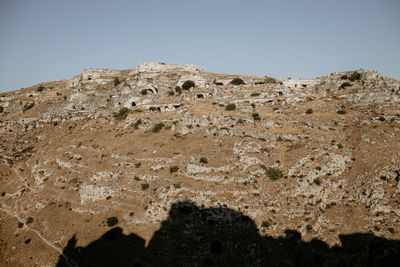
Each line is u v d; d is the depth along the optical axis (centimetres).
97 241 4669
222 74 13588
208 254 4100
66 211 5509
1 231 5453
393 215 4334
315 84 10356
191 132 6956
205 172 5303
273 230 4347
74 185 5984
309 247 4147
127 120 8225
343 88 9031
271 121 6962
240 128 6731
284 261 3981
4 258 4828
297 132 6475
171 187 5078
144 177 5572
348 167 5388
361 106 7481
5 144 8106
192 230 4444
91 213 5256
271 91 9044
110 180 5719
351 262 3894
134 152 6494
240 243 4194
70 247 4738
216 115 7481
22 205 6038
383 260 3812
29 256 4766
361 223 4347
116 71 13575
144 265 4116
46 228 5266
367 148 5631
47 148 7738
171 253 4206
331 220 4491
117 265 4203
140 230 4647
